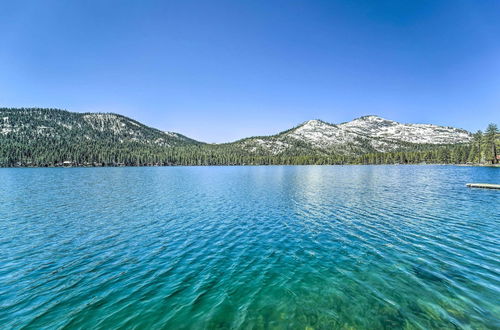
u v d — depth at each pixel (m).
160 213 29.62
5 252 17.64
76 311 10.77
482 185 50.03
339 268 14.52
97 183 66.62
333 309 10.59
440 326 9.35
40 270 14.82
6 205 34.78
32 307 11.09
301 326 9.55
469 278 12.96
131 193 47.00
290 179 76.12
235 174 105.44
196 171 135.88
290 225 24.02
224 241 19.69
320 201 36.78
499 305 10.56
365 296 11.51
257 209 31.55
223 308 10.79
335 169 145.38
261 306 10.90
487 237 19.48
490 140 136.75
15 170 148.50
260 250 17.66
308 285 12.64
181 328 9.55
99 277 13.89
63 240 20.17
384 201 36.00
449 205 32.41
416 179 71.25
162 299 11.58
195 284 12.96
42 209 32.06
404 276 13.36
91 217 27.77
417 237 19.75
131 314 10.48
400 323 9.59
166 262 15.83
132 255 17.05
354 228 22.70
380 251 17.02
